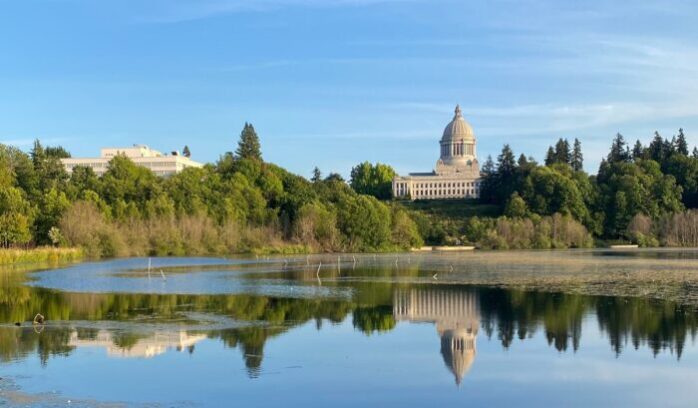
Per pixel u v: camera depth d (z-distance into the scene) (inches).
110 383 1039.0
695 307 1814.7
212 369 1129.4
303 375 1095.6
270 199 6781.5
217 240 5472.4
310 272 3225.9
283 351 1272.1
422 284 2529.5
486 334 1454.2
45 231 4581.7
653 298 2017.7
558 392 1018.1
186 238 5275.6
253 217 6146.7
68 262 3966.5
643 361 1205.7
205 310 1788.9
